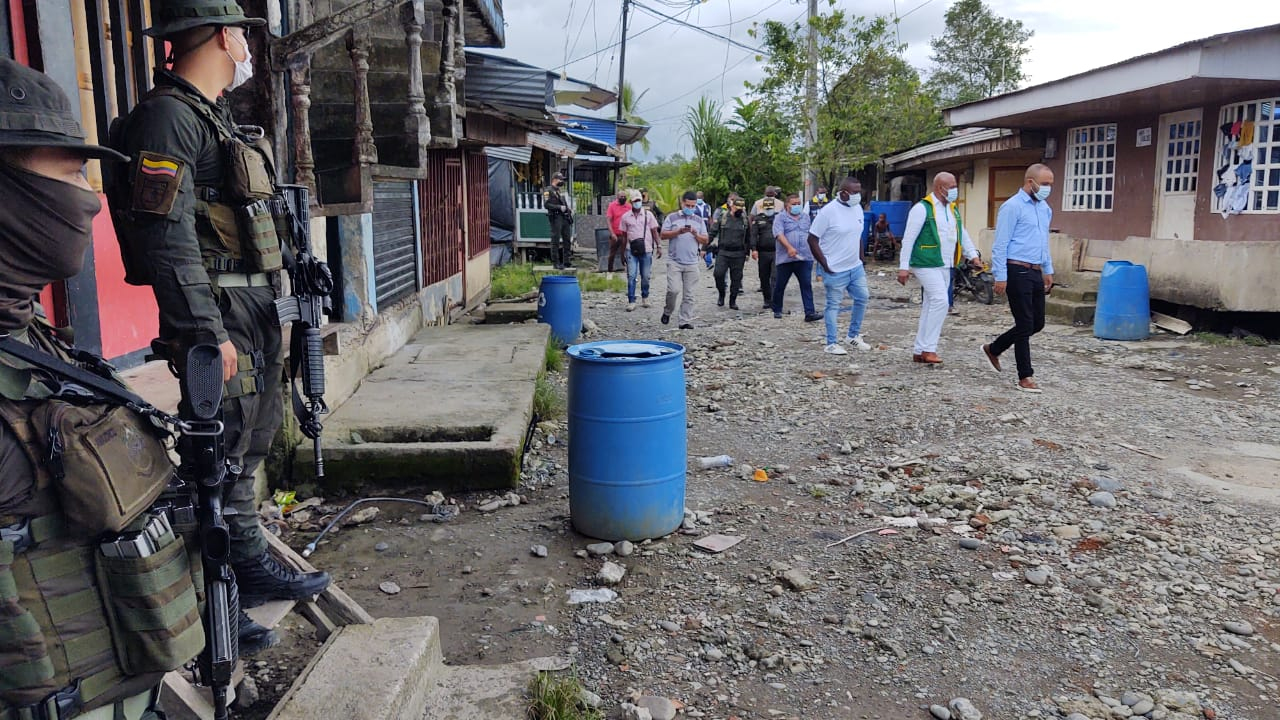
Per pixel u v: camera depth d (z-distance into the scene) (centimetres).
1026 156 1850
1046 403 766
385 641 315
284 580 315
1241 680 351
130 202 250
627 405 463
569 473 489
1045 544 476
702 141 3200
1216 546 474
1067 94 1273
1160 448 644
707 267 2125
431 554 466
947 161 2036
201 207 268
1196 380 875
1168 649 374
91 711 169
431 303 1098
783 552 468
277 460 532
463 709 308
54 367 162
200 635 181
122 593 167
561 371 929
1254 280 1078
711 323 1277
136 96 451
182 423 192
